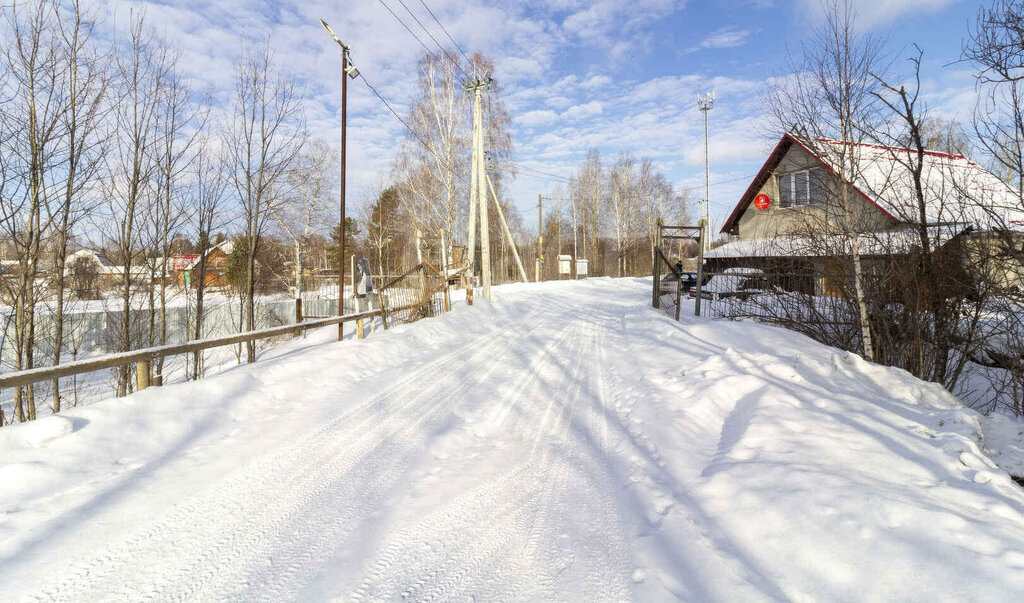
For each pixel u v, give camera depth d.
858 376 5.55
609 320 12.98
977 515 2.62
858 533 2.50
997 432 4.39
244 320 21.98
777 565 2.42
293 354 7.97
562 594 2.37
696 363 6.84
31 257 10.59
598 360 8.22
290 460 4.10
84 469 3.72
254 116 15.55
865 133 7.04
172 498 3.40
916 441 3.71
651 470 3.84
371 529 3.02
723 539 2.73
